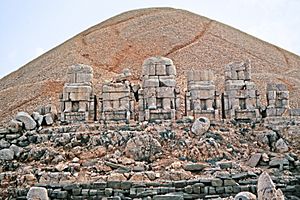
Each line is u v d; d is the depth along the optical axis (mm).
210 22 75125
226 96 25656
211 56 59875
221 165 19172
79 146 21484
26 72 62469
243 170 18750
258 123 23891
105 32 70188
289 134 22719
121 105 25266
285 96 25438
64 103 25672
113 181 17922
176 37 66250
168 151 20781
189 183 17703
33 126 23672
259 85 50188
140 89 25828
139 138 20719
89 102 25797
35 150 21109
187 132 22219
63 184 18047
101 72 55562
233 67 26000
